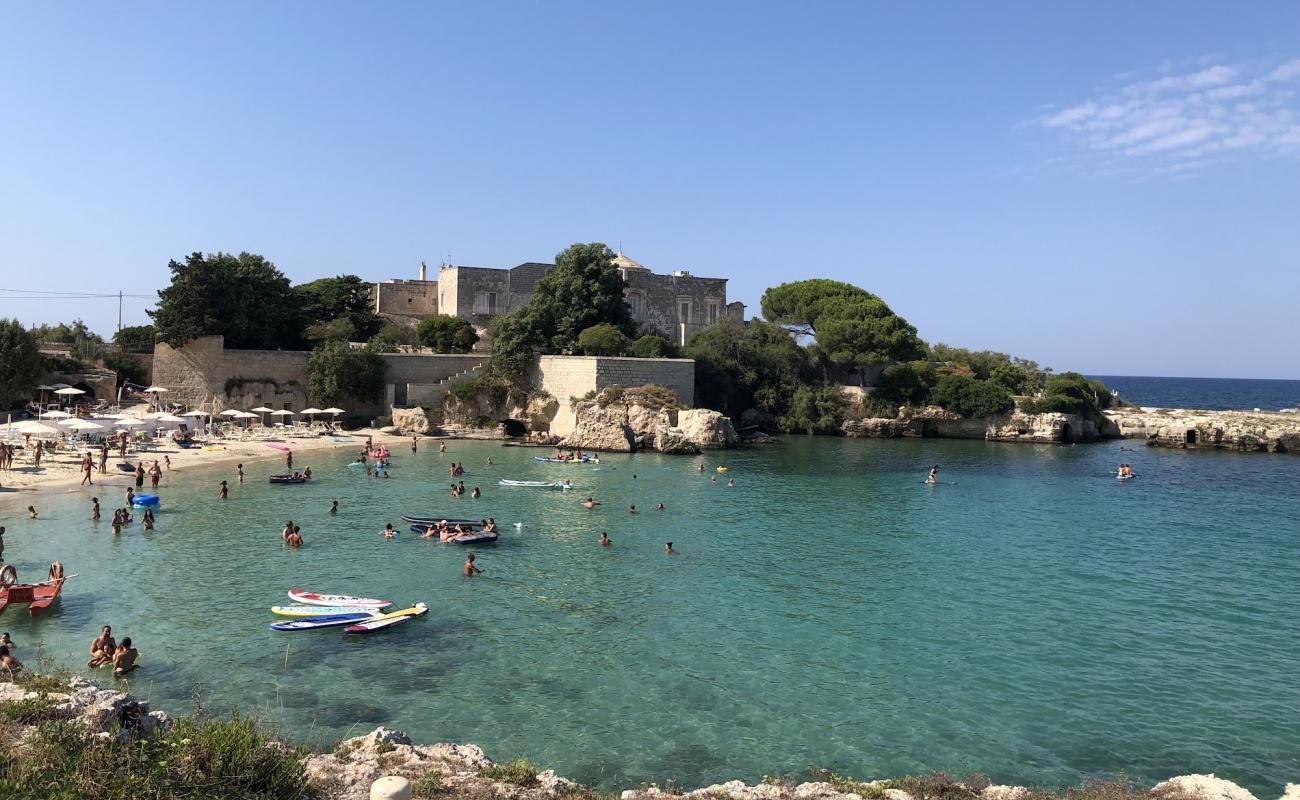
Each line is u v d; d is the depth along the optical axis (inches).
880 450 3567.9
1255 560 1612.9
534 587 1328.7
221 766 512.4
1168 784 677.9
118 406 3250.5
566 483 2345.0
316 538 1611.7
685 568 1471.5
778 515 2004.2
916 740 824.9
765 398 4259.4
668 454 3189.0
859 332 4274.1
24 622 1082.7
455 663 996.6
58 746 490.0
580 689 928.9
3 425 2230.6
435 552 1536.7
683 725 844.6
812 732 836.0
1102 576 1475.1
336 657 1004.6
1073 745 822.5
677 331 5147.6
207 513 1811.0
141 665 954.1
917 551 1648.6
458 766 639.8
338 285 4318.4
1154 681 989.8
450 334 4097.0
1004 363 5329.7
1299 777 768.3
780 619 1195.9
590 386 3412.9
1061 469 3053.6
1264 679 1000.9
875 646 1091.9
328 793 552.4
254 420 3395.7
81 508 1788.9
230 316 3410.4
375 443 3142.2
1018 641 1123.3
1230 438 3860.7
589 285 4077.3
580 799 595.5
